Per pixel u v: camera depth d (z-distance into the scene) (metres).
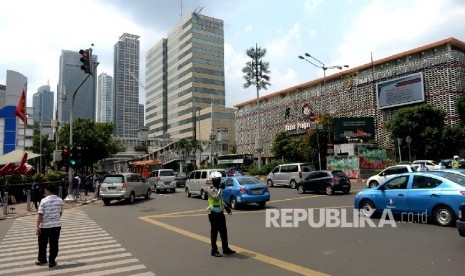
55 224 8.14
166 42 146.88
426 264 6.95
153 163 42.94
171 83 139.00
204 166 72.00
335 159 37.06
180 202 22.03
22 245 10.57
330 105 57.34
